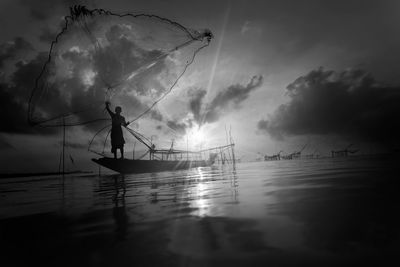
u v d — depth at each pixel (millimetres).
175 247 2570
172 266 2131
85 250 2674
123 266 2197
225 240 2699
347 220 3166
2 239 3342
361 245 2328
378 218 3158
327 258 2111
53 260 2461
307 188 6547
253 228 3088
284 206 4324
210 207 4648
